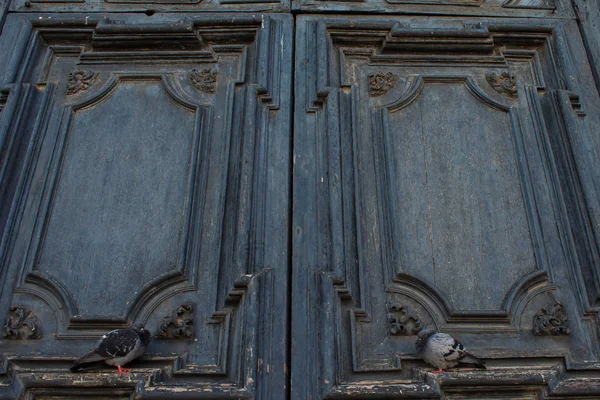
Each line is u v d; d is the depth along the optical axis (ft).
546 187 7.64
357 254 6.96
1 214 7.20
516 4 9.47
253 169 7.52
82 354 6.33
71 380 5.96
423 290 6.84
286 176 7.51
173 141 7.92
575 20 9.30
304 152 7.71
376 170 7.70
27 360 6.22
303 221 7.16
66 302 6.63
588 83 8.57
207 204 7.39
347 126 7.95
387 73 8.58
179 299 6.74
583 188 7.43
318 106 8.10
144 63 8.70
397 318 6.62
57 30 8.86
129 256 7.01
